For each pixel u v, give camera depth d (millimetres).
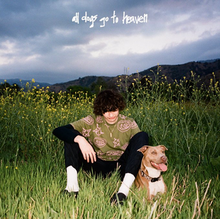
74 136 2533
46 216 1937
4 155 3705
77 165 2631
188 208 2176
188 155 3795
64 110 5695
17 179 2779
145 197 2447
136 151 2512
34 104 5895
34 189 2549
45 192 2412
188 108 6344
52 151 4102
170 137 4508
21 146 3992
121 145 2783
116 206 2172
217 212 2197
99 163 2879
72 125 2779
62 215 1954
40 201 2260
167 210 2162
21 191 2416
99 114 2637
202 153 3744
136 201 2316
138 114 5539
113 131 2736
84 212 2076
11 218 1941
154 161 2516
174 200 2430
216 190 2656
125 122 2773
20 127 4500
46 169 3270
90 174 2836
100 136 2752
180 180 3025
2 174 2900
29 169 3135
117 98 2549
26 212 2025
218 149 3934
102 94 2566
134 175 2422
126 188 2338
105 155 2838
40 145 4363
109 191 2539
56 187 2555
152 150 2576
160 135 4660
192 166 3506
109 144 2756
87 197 2320
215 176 3070
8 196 2238
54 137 4473
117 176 2840
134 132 2781
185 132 4816
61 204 2127
